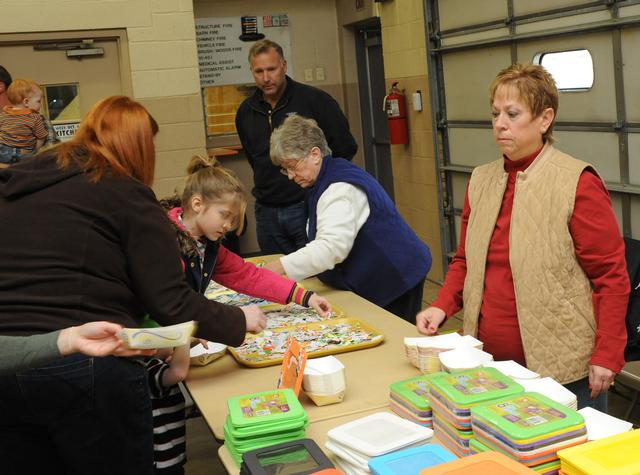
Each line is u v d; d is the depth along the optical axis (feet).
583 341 6.39
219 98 22.54
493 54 14.96
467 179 16.84
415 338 6.68
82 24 17.63
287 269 8.44
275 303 8.86
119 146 5.69
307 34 23.03
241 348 7.31
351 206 8.61
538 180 6.39
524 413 4.55
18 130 16.05
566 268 6.32
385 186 23.34
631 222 12.17
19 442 5.57
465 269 7.39
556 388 5.16
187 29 18.31
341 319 7.95
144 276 5.64
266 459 4.59
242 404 5.31
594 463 3.99
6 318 5.25
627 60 11.53
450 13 16.31
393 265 9.03
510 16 14.19
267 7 22.58
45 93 17.90
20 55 17.61
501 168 6.80
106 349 4.55
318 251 8.44
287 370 6.14
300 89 13.34
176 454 7.01
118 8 17.81
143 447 5.76
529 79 6.23
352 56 23.11
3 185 5.65
